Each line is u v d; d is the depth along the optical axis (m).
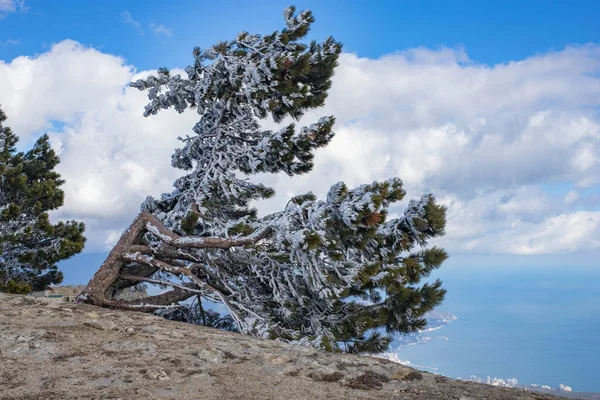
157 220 13.37
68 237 20.53
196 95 15.59
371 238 11.70
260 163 15.21
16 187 19.50
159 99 16.31
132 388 5.28
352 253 11.86
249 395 5.32
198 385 5.54
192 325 9.46
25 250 19.31
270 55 15.22
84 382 5.39
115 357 6.43
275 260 12.70
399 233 11.81
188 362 6.43
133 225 13.24
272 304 12.77
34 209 19.91
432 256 11.88
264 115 15.47
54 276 21.19
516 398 5.53
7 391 5.00
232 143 16.33
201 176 15.86
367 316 11.82
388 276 11.45
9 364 5.87
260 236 11.67
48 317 8.45
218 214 16.14
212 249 13.38
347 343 12.13
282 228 11.02
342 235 10.77
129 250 12.70
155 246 13.32
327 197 10.95
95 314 9.08
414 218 11.66
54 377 5.51
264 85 14.93
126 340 7.30
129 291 15.58
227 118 16.28
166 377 5.69
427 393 5.71
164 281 12.62
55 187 21.33
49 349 6.50
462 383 6.24
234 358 6.81
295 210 11.20
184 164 16.92
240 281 13.30
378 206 10.12
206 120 16.48
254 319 11.30
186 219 14.17
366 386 5.91
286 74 14.88
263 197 16.50
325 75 15.83
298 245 10.60
